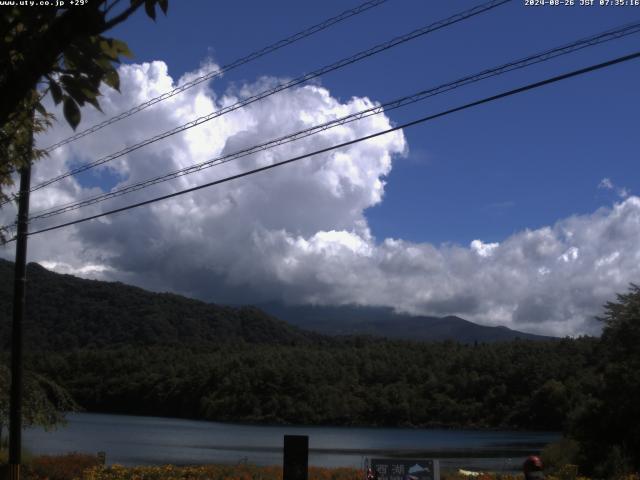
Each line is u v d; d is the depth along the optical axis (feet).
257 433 318.04
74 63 13.16
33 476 80.79
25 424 88.07
